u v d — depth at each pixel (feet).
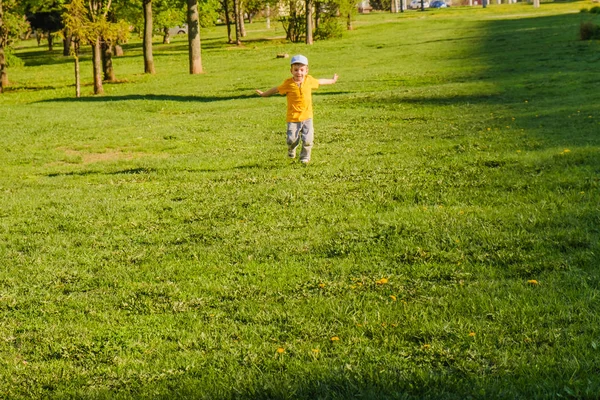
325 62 128.77
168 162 45.65
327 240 25.09
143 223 30.19
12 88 114.32
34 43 262.67
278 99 83.51
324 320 18.11
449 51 130.82
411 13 281.74
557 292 18.38
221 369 15.80
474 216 26.14
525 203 27.43
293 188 33.83
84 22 96.78
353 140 48.67
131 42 216.13
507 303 17.90
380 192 31.58
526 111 54.95
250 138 55.01
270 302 19.83
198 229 28.37
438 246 23.27
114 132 63.26
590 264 20.34
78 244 27.63
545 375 13.85
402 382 14.06
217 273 22.76
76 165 48.52
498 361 14.78
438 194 30.27
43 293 22.18
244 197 32.99
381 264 22.07
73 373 16.46
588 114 49.11
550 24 172.24
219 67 131.95
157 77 120.26
